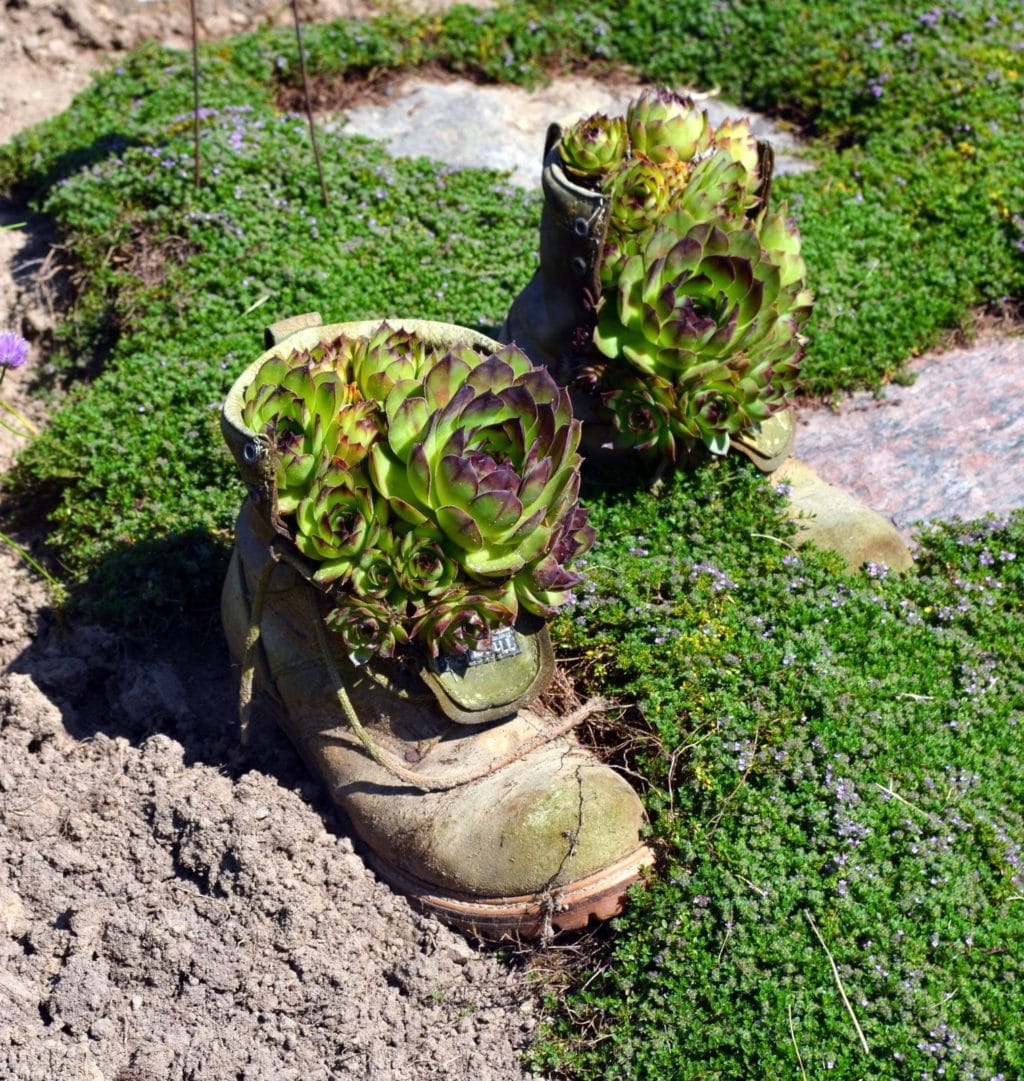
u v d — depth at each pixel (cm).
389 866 125
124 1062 120
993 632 137
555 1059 120
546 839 120
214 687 136
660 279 136
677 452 142
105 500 145
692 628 132
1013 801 127
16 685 133
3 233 172
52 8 195
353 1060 120
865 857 123
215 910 123
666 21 196
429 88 187
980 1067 117
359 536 121
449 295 159
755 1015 119
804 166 178
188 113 174
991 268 163
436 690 123
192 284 159
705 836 123
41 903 125
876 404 156
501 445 122
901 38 188
